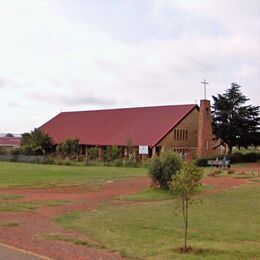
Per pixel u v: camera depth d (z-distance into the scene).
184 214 15.94
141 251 12.14
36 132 80.69
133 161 62.97
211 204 22.81
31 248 11.98
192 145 76.38
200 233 15.16
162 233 15.16
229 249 12.48
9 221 17.72
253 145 74.75
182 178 13.18
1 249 11.76
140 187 33.56
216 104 73.06
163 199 26.55
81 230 15.77
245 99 72.00
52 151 81.50
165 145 71.00
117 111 86.88
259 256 11.69
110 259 10.96
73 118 91.81
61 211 21.50
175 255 11.70
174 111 76.88
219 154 72.25
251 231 15.54
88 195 28.92
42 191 31.14
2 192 30.11
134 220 18.03
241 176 42.06
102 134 78.94
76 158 74.19
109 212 20.67
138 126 76.62
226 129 71.50
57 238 13.87
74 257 10.98
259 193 27.70
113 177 42.03
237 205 22.45
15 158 75.75
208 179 38.81
